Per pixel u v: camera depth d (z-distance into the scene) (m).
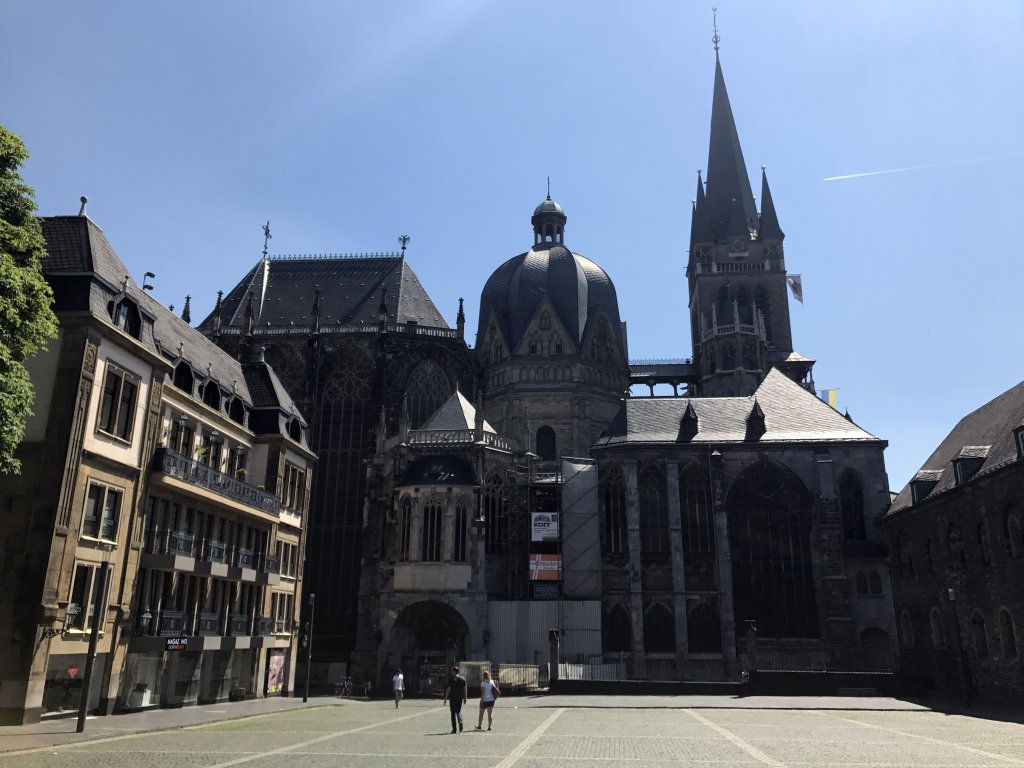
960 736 27.33
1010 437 46.47
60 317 31.97
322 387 79.06
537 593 64.69
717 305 104.56
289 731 28.58
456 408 70.38
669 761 20.48
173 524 39.31
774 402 73.56
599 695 50.56
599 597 65.62
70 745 23.56
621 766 19.53
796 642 63.38
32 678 28.58
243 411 51.00
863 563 64.19
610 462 69.56
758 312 99.06
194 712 36.12
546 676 54.75
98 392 32.88
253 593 48.12
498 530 66.44
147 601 36.84
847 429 70.00
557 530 66.62
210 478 41.31
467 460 65.25
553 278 90.19
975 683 46.41
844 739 26.17
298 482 56.44
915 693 49.03
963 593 48.31
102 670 33.03
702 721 33.38
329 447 77.12
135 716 33.06
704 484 68.00
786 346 102.88
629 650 64.25
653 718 34.97
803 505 66.88
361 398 78.50
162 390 39.09
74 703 31.27
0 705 28.08
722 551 64.88
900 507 58.53
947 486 51.72
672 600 64.69
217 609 43.56
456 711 28.50
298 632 56.75
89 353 32.16
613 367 88.56
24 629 28.83
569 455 82.62
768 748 23.53
